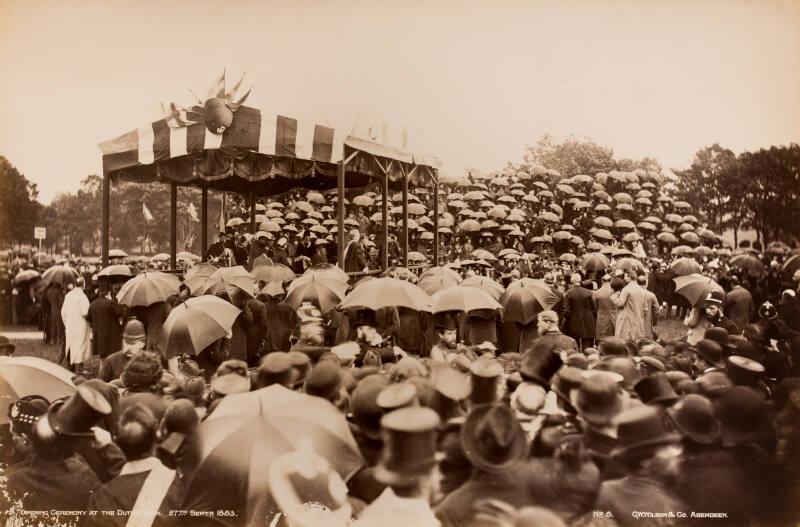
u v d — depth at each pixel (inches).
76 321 441.1
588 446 183.6
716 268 573.3
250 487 175.0
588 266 559.5
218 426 184.2
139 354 220.4
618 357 227.3
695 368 268.4
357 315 332.8
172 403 191.6
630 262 488.1
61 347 493.0
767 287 544.4
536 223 690.2
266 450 178.2
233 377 223.8
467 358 246.4
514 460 176.7
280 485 176.1
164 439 188.2
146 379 216.2
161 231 890.7
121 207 880.3
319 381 197.3
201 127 466.3
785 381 239.8
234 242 639.8
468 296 326.0
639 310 463.8
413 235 763.4
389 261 648.4
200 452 180.4
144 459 189.9
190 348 290.0
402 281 307.3
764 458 200.7
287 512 175.0
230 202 856.9
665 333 572.7
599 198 665.6
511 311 379.9
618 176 661.3
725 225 598.2
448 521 172.1
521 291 382.3
